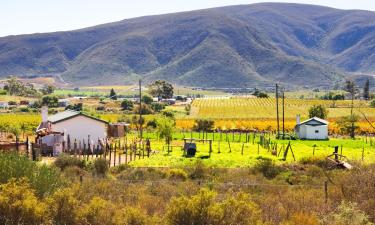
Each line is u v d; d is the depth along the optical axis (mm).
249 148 73938
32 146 53094
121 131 92312
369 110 167750
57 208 18031
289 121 134500
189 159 57750
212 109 185000
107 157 58844
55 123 67875
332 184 29594
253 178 35531
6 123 104875
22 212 17266
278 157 61156
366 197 22938
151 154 63375
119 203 21781
